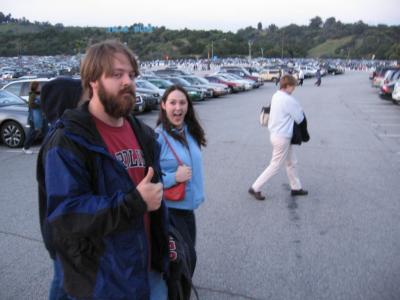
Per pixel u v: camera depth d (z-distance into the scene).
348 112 17.06
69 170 1.61
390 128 12.64
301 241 4.34
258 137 11.00
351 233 4.55
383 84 22.45
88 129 1.68
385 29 145.12
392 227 4.72
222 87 26.39
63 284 1.74
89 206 1.57
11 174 7.13
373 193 6.02
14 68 66.81
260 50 126.94
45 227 1.78
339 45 147.50
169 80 23.69
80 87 2.28
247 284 3.48
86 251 1.68
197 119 3.20
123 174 1.75
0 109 9.79
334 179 6.79
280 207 5.41
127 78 1.73
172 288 2.14
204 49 117.62
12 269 3.71
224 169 7.45
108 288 1.68
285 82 5.40
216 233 4.55
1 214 5.10
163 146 2.99
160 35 129.75
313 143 10.08
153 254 2.03
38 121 8.94
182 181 2.86
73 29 148.62
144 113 16.83
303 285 3.46
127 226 1.61
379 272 3.66
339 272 3.67
